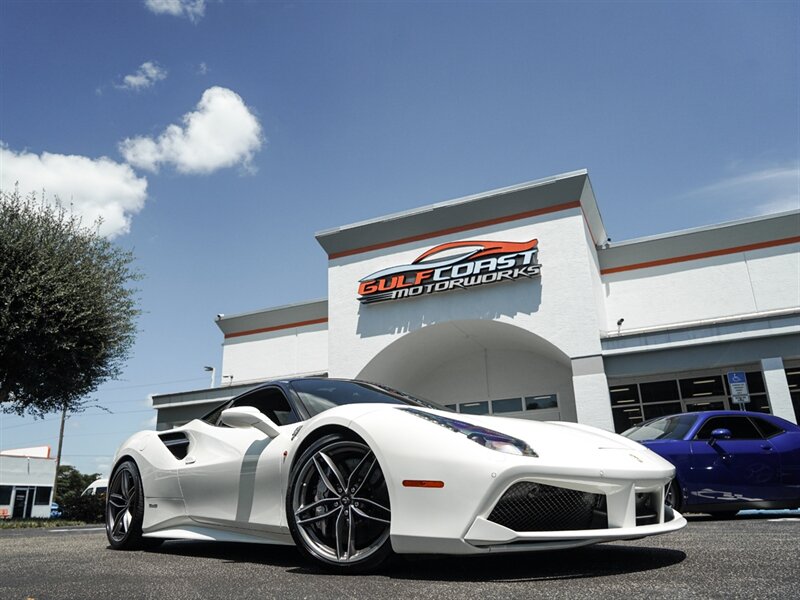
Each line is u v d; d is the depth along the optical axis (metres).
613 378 13.12
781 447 5.39
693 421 5.56
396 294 15.05
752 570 1.91
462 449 1.96
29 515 30.67
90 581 2.03
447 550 1.89
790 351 11.37
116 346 11.43
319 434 2.38
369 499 2.12
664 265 14.69
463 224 14.84
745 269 13.98
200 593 1.75
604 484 2.00
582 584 1.73
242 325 19.88
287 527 2.45
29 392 10.59
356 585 1.82
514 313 13.73
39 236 10.87
